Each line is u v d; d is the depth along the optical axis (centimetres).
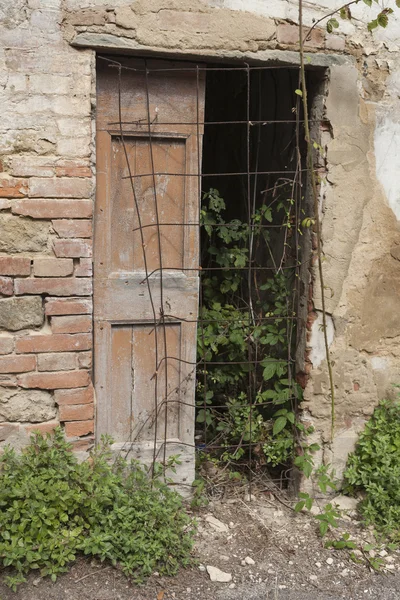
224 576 290
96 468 302
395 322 356
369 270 346
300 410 354
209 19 303
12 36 282
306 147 343
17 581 268
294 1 313
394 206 345
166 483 338
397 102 335
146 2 294
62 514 285
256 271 405
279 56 315
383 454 339
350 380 353
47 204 292
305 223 323
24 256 294
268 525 333
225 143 453
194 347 341
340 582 292
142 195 323
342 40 324
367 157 335
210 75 441
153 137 319
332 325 345
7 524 278
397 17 330
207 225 371
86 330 305
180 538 303
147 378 338
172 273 332
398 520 330
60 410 308
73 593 271
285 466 375
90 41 289
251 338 361
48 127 289
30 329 300
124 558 285
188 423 347
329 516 320
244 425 366
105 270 321
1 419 303
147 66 312
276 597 281
